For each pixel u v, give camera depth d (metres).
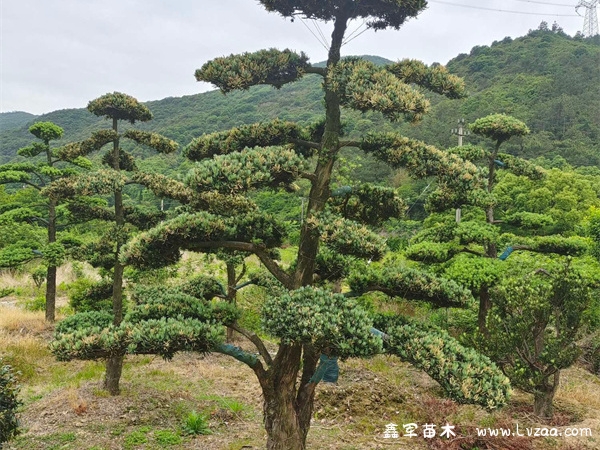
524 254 13.70
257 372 5.01
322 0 4.96
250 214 5.16
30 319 13.85
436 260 10.98
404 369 10.69
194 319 4.68
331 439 7.14
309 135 5.49
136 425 7.27
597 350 11.48
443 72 5.08
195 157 5.30
